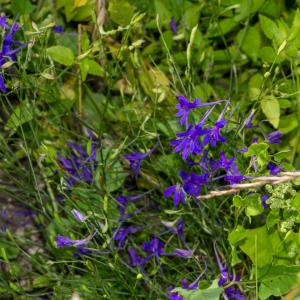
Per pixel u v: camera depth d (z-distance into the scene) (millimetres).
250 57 1092
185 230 1015
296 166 1040
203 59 1088
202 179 934
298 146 1046
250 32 1073
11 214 1124
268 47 1006
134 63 1011
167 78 1082
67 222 1040
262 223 994
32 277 1063
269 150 1057
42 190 1042
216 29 1082
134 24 1013
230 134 998
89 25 1103
